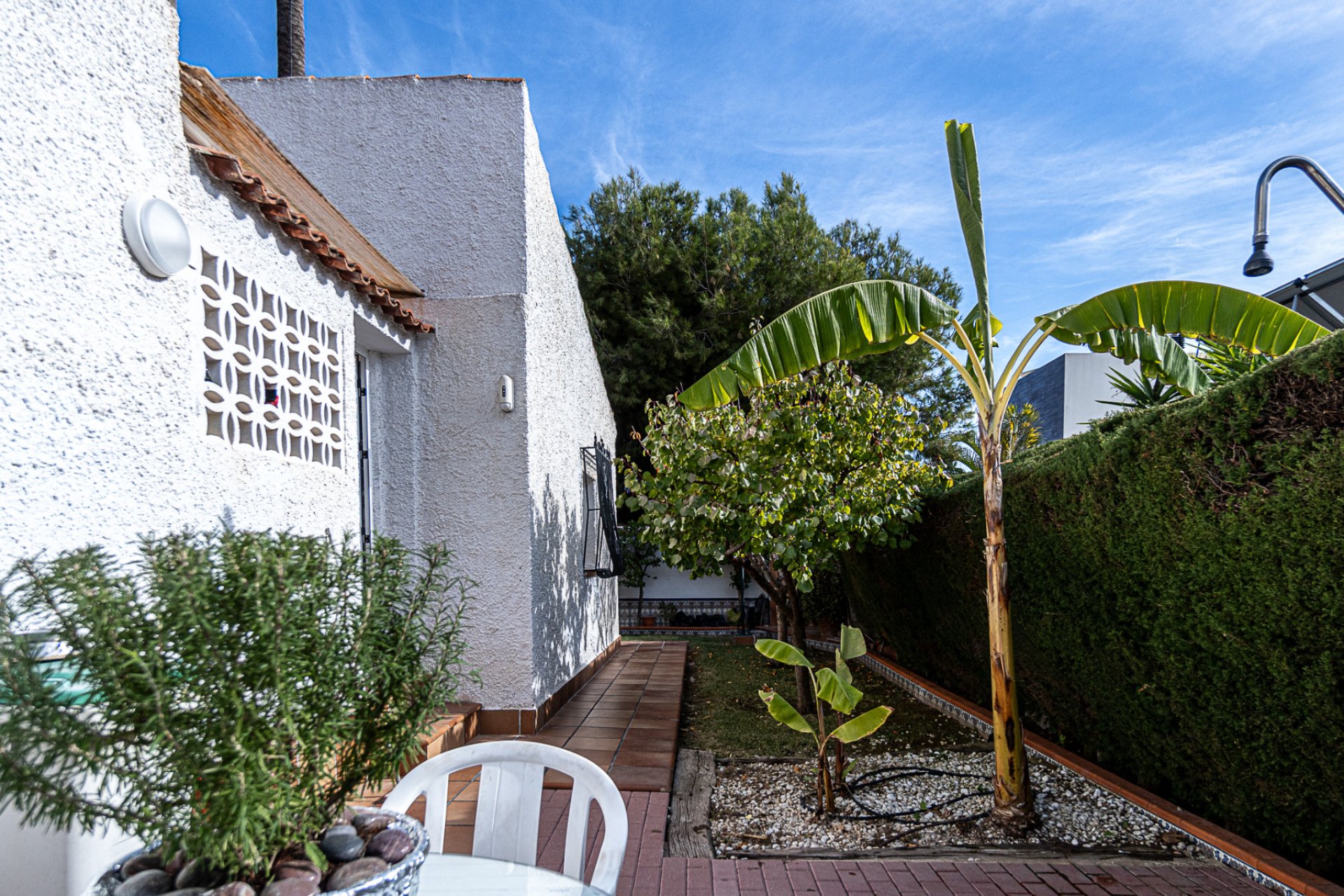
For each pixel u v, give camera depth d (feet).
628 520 48.29
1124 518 13.32
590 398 30.19
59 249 7.07
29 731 3.56
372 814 5.06
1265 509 10.48
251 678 3.98
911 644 27.02
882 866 11.83
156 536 8.23
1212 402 11.28
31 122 6.84
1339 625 9.71
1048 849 12.51
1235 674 11.51
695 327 48.88
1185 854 12.29
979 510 18.78
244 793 3.71
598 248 50.26
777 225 49.03
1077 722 16.90
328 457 13.08
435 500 18.84
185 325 8.95
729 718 22.84
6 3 6.63
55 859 6.01
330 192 19.66
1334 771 10.26
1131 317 13.75
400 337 17.94
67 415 7.12
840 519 18.79
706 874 11.54
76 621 3.80
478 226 19.42
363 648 4.66
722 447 19.47
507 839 6.89
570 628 23.72
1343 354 9.36
